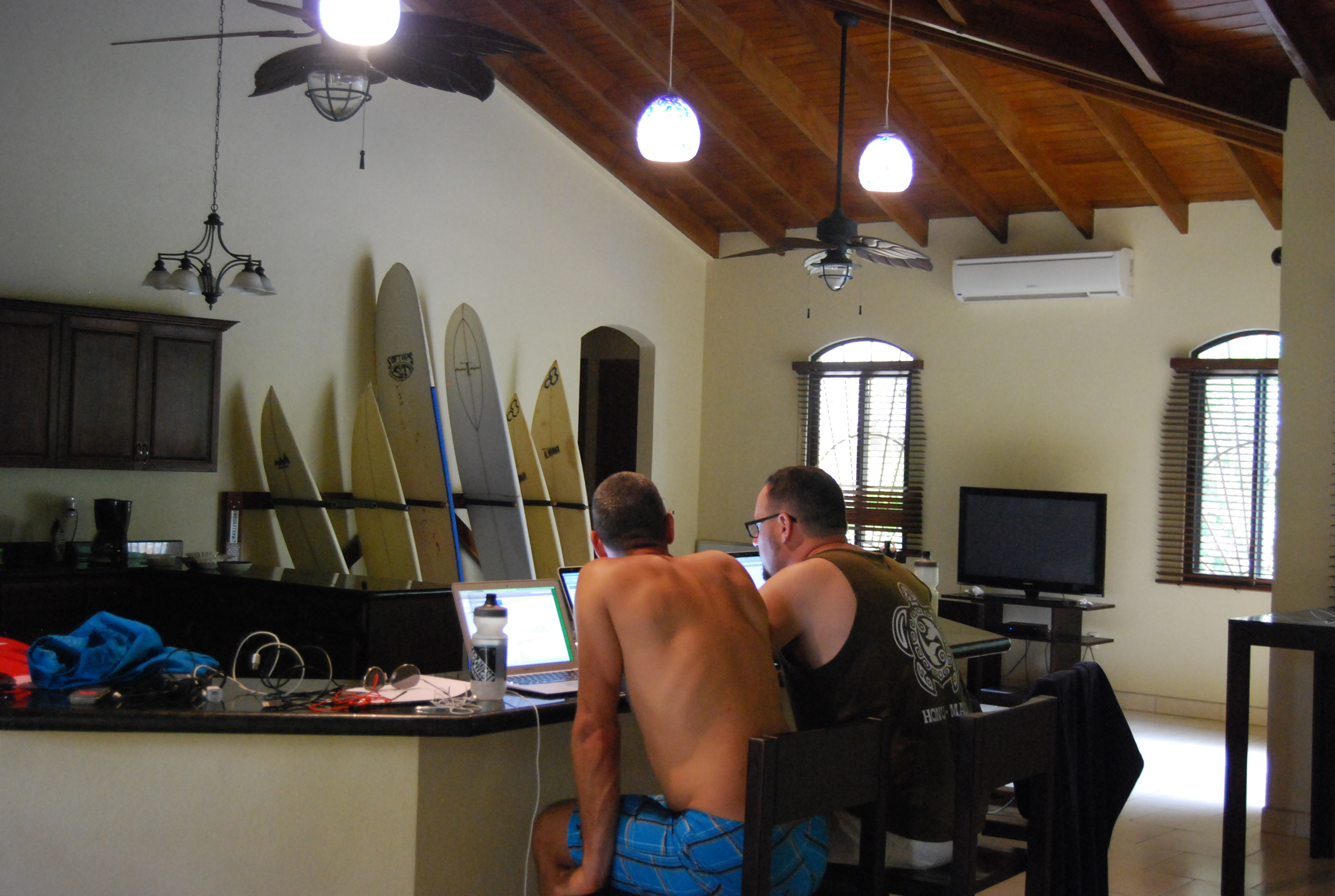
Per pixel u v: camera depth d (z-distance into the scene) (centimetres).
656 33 645
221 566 496
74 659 230
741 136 713
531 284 730
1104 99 548
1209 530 701
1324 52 433
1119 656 721
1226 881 373
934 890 227
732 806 203
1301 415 461
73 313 491
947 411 786
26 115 498
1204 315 704
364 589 404
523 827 247
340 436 620
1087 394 739
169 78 548
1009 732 224
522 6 638
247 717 214
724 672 209
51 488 507
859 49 608
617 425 859
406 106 652
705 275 888
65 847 217
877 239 546
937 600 412
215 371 541
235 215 573
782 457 848
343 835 221
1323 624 366
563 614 279
